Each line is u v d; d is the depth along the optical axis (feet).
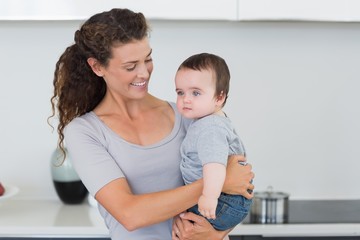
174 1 8.50
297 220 8.66
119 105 6.29
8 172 9.99
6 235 8.21
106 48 5.67
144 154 6.09
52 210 9.26
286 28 9.87
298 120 9.98
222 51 9.87
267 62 9.91
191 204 5.66
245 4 8.51
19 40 9.82
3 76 9.87
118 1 8.52
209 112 5.95
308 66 9.95
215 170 5.56
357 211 9.23
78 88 6.39
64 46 9.84
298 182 10.04
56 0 8.52
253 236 8.37
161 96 9.89
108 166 5.87
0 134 9.96
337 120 10.01
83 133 6.03
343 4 8.55
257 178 10.02
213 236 6.04
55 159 9.50
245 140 9.98
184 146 6.06
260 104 9.96
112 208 5.75
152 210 5.62
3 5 8.52
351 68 9.98
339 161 10.05
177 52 9.84
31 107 9.93
